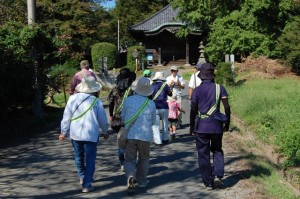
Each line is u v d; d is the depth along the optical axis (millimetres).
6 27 14000
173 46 53906
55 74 18438
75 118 6863
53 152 10203
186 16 38812
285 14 31359
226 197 6535
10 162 9281
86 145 6918
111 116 8047
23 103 13797
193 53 53688
